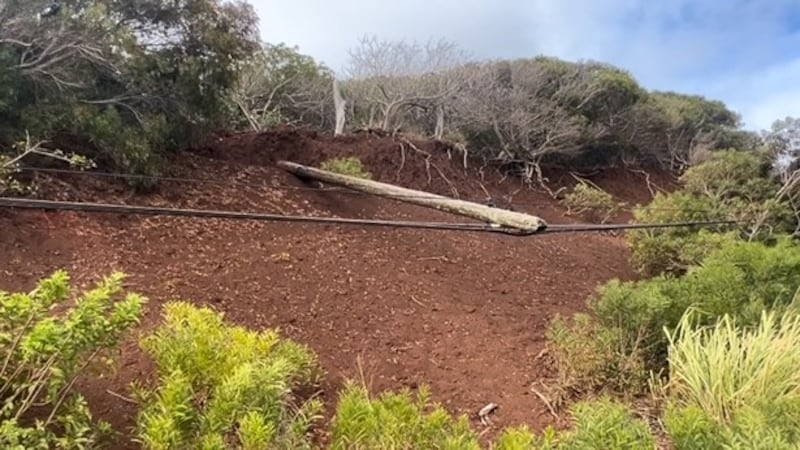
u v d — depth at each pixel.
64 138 6.01
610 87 15.04
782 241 6.68
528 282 7.26
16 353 2.61
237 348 3.37
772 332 4.09
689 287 4.98
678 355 4.01
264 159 8.80
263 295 5.11
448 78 13.17
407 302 5.76
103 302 2.76
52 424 2.74
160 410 2.79
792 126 10.09
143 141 6.34
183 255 5.42
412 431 3.06
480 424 3.85
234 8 7.66
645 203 14.48
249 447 2.63
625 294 4.66
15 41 5.49
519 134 13.45
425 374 4.43
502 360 4.83
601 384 4.22
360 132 11.64
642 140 16.14
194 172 7.39
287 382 3.50
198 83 7.21
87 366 2.80
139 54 6.50
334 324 4.95
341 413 3.10
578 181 14.23
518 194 12.51
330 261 6.24
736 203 8.98
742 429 2.79
